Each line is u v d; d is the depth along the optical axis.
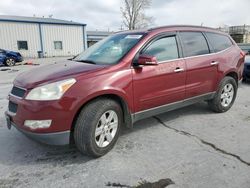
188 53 4.17
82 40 34.97
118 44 3.83
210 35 4.70
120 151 3.37
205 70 4.41
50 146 3.52
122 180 2.71
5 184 2.63
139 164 3.03
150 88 3.61
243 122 4.49
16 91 3.11
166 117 4.75
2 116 4.78
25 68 16.19
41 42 31.16
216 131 4.07
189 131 4.07
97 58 3.78
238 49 5.24
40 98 2.78
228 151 3.35
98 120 3.06
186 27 4.31
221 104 4.93
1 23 28.06
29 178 2.75
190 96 4.29
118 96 3.27
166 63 3.79
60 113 2.81
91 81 2.99
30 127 2.82
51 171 2.89
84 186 2.60
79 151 3.33
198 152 3.33
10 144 3.57
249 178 2.71
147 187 2.58
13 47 29.27
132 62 3.41
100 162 3.09
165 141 3.69
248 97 6.43
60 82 2.86
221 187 2.56
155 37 3.74
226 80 4.88
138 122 4.48
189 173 2.82
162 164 3.03
